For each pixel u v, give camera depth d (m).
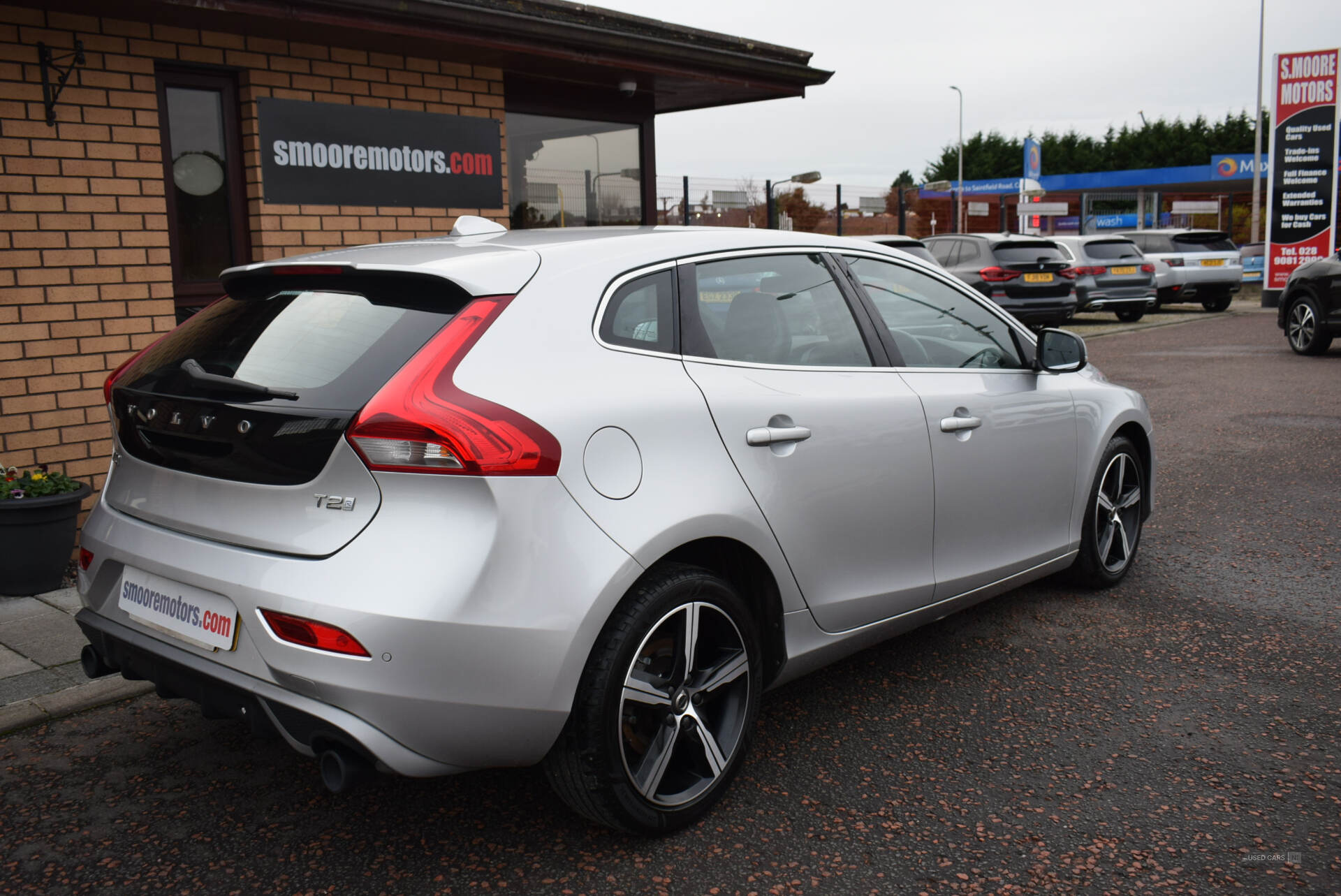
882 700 3.72
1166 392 11.47
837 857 2.73
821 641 3.30
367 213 6.74
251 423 2.54
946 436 3.67
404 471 2.36
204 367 2.79
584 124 8.57
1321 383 11.80
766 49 8.74
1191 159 74.75
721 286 3.16
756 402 3.03
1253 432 8.92
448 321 2.55
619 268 2.91
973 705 3.65
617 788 2.66
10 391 5.22
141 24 5.58
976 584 3.91
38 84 5.23
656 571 2.74
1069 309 17.55
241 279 3.09
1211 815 2.90
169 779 3.22
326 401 2.46
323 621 2.34
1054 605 4.70
